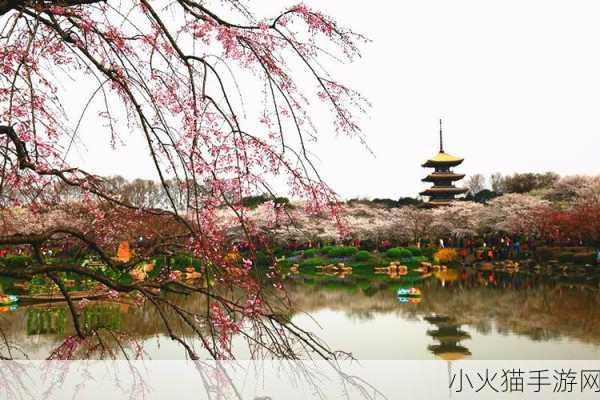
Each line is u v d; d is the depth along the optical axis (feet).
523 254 130.52
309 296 66.80
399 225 147.43
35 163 10.53
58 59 10.87
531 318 49.26
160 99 10.31
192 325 10.50
